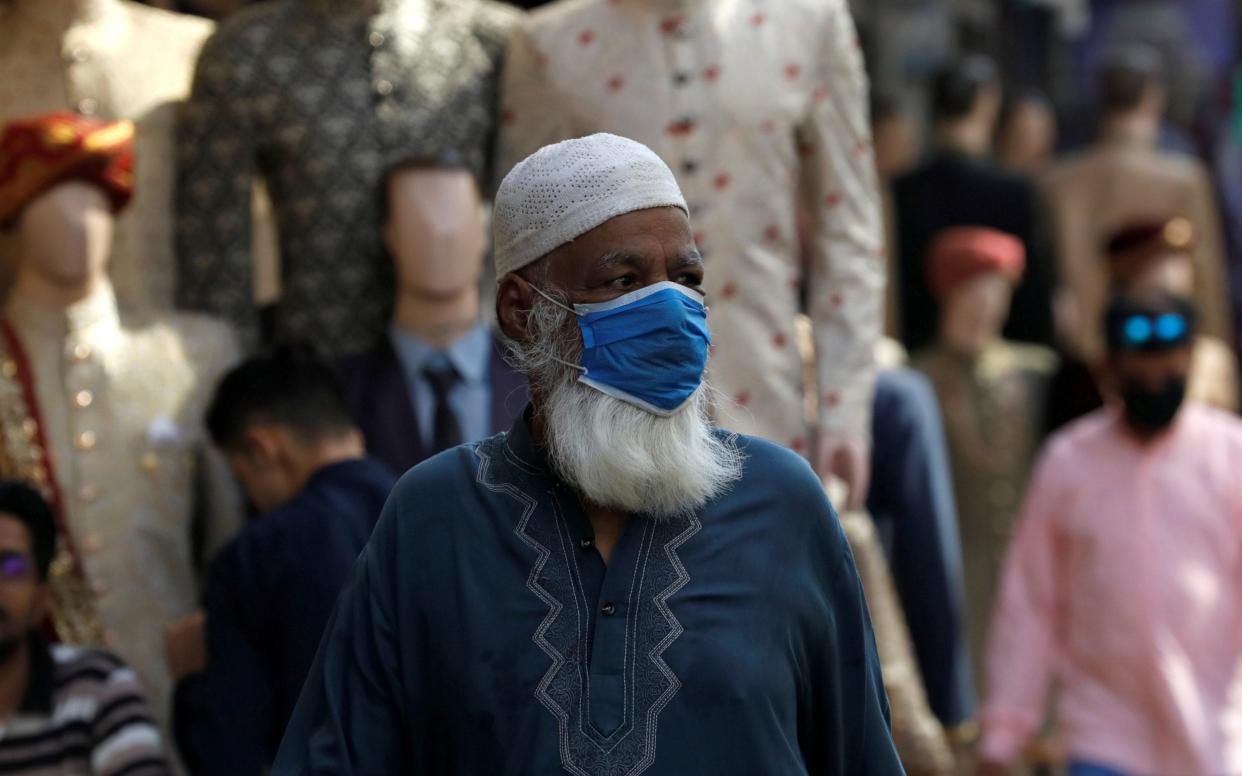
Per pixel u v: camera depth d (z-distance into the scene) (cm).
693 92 1170
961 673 1494
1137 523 1432
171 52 1291
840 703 698
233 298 1241
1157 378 1421
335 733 680
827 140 1207
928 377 1780
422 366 1192
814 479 701
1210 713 1413
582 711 655
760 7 1191
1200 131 2989
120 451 1184
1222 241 2600
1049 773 1664
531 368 698
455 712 669
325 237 1221
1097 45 3441
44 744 1045
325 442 1089
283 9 1249
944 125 2030
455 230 1184
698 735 653
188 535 1210
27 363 1178
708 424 709
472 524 688
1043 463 1487
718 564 675
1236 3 3509
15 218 1166
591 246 685
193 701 1034
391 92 1229
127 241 1246
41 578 1055
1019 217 2005
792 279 1190
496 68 1260
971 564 1742
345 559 1030
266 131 1230
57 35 1252
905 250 2009
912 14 3034
